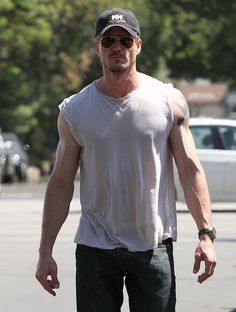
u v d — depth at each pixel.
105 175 8.62
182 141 8.67
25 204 32.38
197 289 15.82
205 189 8.70
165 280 8.65
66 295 15.31
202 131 28.64
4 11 57.38
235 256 19.25
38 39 58.78
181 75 82.75
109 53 8.59
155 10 72.00
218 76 81.44
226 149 28.47
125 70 8.59
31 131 71.00
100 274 8.68
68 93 68.38
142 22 71.50
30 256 19.39
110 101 8.60
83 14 62.31
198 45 73.94
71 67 64.62
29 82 64.88
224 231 23.33
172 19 73.56
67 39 63.28
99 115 8.61
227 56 73.81
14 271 17.52
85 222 8.78
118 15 8.64
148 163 8.61
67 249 20.05
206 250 8.58
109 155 8.60
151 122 8.59
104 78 8.69
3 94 65.81
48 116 70.56
